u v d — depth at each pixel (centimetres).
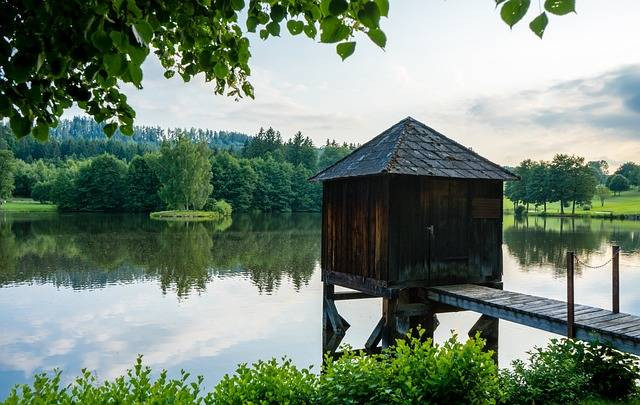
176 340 1681
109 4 246
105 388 481
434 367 593
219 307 2112
